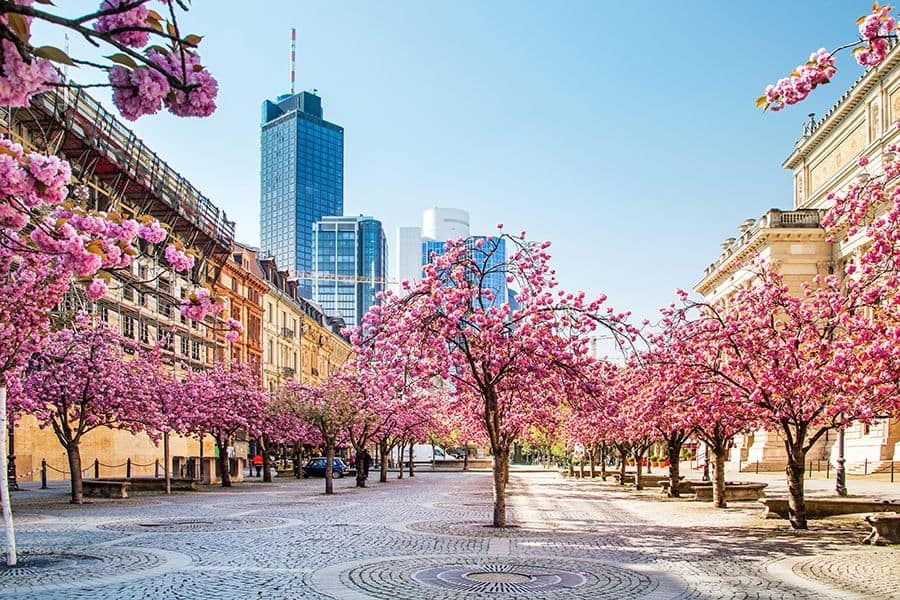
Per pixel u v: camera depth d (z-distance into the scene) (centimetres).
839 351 1675
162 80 529
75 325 2739
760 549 1592
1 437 1384
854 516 2166
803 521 1944
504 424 3306
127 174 4166
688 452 7669
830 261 5666
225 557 1503
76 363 2902
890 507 2073
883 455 4775
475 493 3734
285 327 8262
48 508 2678
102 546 1661
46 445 4006
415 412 4672
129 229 874
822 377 1797
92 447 4344
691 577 1270
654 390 2488
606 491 3919
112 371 2977
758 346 1980
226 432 4372
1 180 633
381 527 2066
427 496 3484
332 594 1135
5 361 1838
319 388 4219
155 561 1448
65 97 3466
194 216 5331
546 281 2078
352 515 2445
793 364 1944
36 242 744
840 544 1659
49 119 3297
